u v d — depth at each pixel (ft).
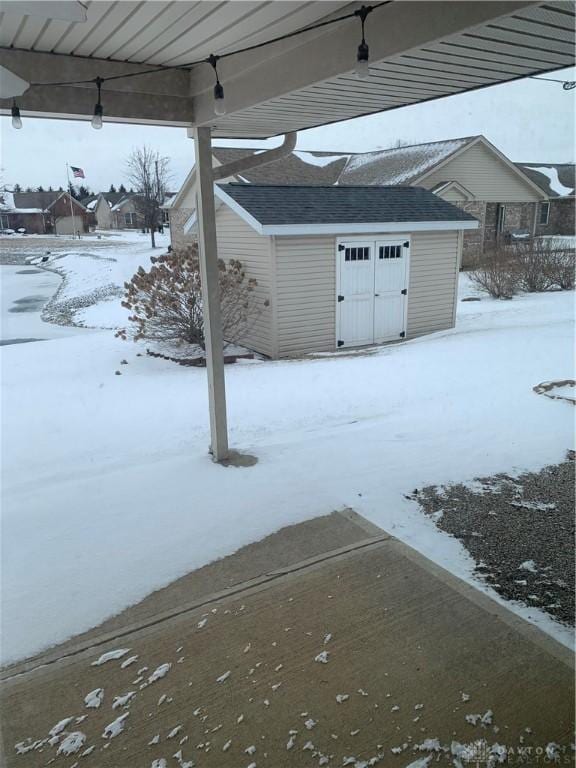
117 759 6.77
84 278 73.10
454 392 21.06
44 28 9.81
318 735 6.98
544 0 6.62
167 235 140.46
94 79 11.85
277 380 24.13
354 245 31.99
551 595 9.53
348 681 7.79
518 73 9.77
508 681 7.70
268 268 29.94
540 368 24.11
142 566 10.66
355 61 9.12
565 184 91.66
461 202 67.77
